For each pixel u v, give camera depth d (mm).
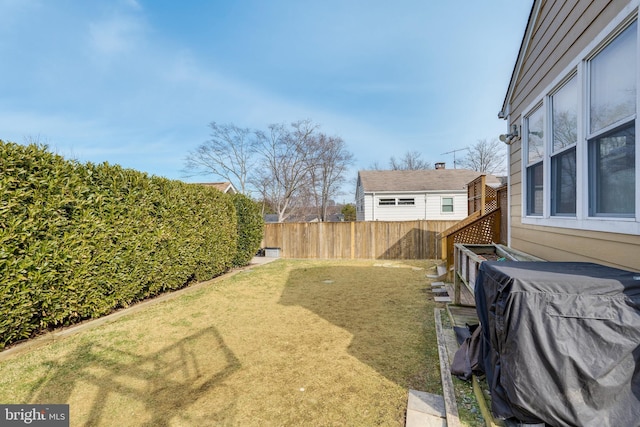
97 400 2414
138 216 4855
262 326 4078
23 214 3268
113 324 4172
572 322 1547
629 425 1436
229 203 8016
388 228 11156
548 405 1524
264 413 2262
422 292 5891
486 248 5457
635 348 1474
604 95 2430
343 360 3088
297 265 9547
